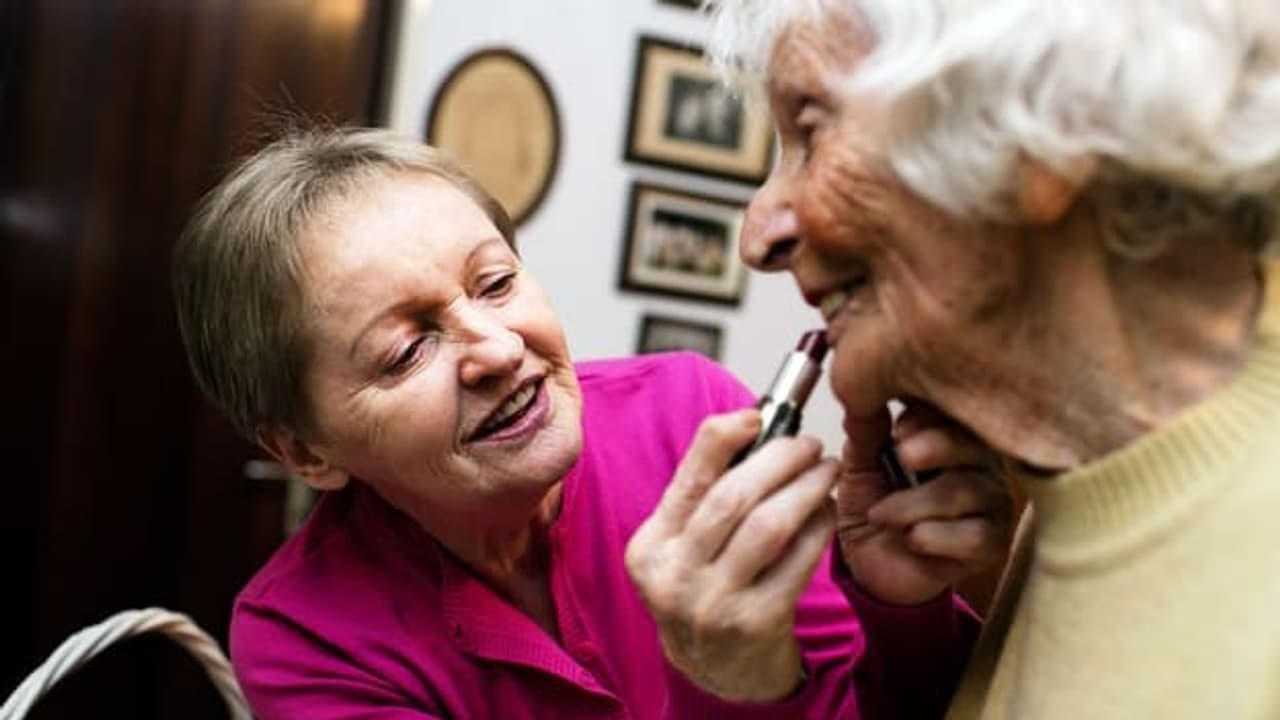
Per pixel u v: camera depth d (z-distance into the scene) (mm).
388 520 910
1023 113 430
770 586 573
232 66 2012
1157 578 473
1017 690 542
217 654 987
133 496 2053
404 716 818
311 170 843
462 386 811
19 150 1965
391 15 2074
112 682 2072
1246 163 440
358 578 886
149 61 1992
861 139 481
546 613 936
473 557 887
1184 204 464
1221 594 455
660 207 2236
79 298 2006
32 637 2027
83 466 2029
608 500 938
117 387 2033
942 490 604
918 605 667
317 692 837
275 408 875
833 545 693
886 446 651
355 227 800
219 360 904
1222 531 460
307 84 2043
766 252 542
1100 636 487
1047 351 491
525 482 824
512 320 823
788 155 541
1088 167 441
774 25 517
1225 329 484
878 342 521
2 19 1935
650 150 2219
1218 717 444
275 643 864
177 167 2014
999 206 448
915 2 459
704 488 588
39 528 2020
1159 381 487
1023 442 517
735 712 610
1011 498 614
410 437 806
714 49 584
